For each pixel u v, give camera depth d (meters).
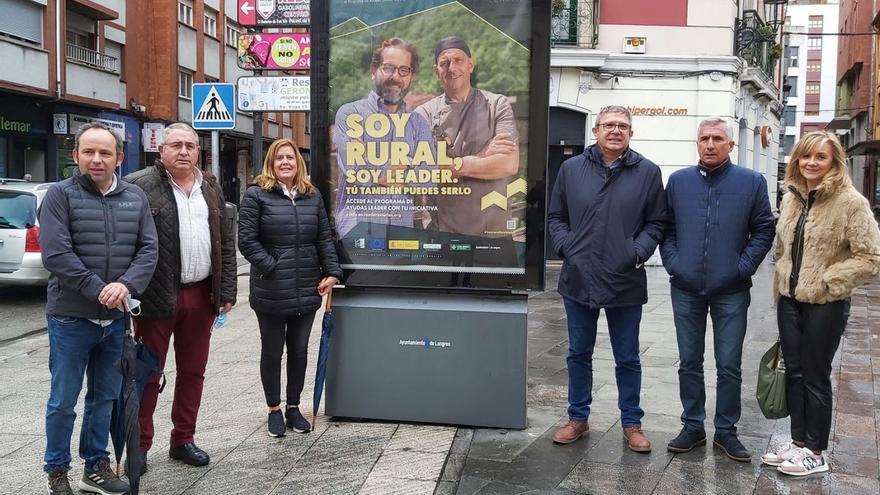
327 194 4.72
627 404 4.34
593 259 4.19
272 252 4.37
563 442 4.36
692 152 14.67
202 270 4.00
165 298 3.83
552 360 6.61
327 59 4.65
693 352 4.22
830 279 3.74
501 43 4.45
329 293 4.59
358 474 3.91
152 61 26.97
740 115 16.30
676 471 3.96
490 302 4.62
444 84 4.53
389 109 4.60
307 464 4.06
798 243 3.91
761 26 18.41
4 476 3.92
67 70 21.11
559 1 14.55
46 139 21.86
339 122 4.67
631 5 14.57
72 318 3.47
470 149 4.54
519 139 4.48
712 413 5.00
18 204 9.81
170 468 4.03
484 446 4.33
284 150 4.36
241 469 4.00
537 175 4.48
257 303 4.39
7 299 10.40
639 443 4.23
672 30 14.60
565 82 14.70
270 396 4.50
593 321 4.34
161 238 3.82
